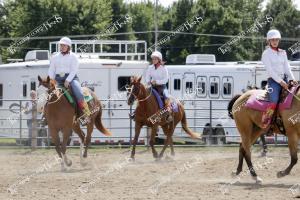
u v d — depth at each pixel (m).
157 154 19.55
